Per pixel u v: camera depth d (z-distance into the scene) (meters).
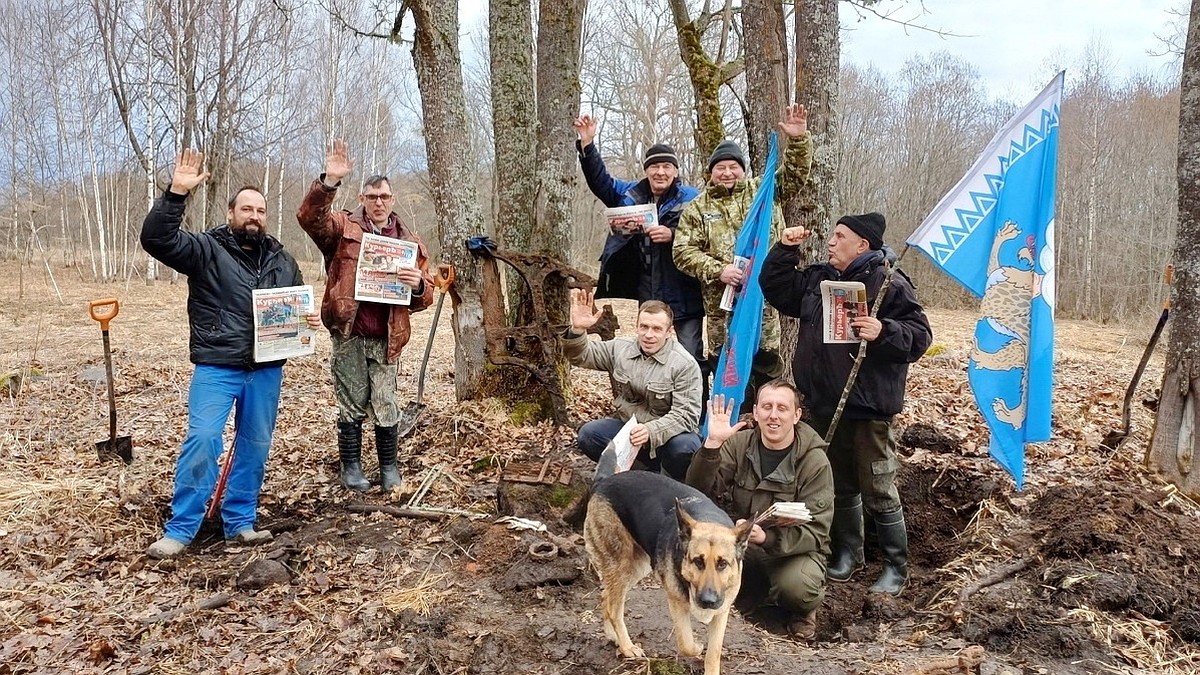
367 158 34.34
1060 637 3.96
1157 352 17.02
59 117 27.58
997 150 5.32
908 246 5.16
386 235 6.05
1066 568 4.48
